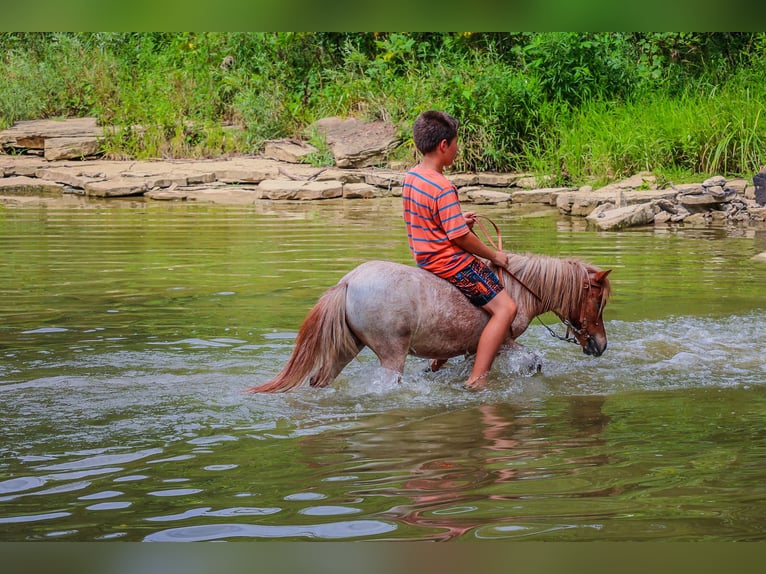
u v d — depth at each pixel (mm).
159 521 4160
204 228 13641
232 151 21672
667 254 11445
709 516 4152
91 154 21297
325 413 5812
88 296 9008
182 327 7844
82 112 24766
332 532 4027
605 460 4906
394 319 6211
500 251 6637
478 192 17188
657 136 17172
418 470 4785
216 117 23469
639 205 14305
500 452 5059
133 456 5004
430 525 4098
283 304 8688
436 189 6312
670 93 19734
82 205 16516
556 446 5160
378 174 18812
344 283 6324
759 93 17531
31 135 21500
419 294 6301
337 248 11750
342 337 6273
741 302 8906
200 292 9188
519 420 5688
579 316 6934
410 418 5723
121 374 6531
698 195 15023
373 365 6703
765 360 7109
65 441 5238
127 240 12477
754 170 16438
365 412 5844
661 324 8133
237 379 6473
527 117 19312
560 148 17984
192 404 5938
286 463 4902
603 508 4258
